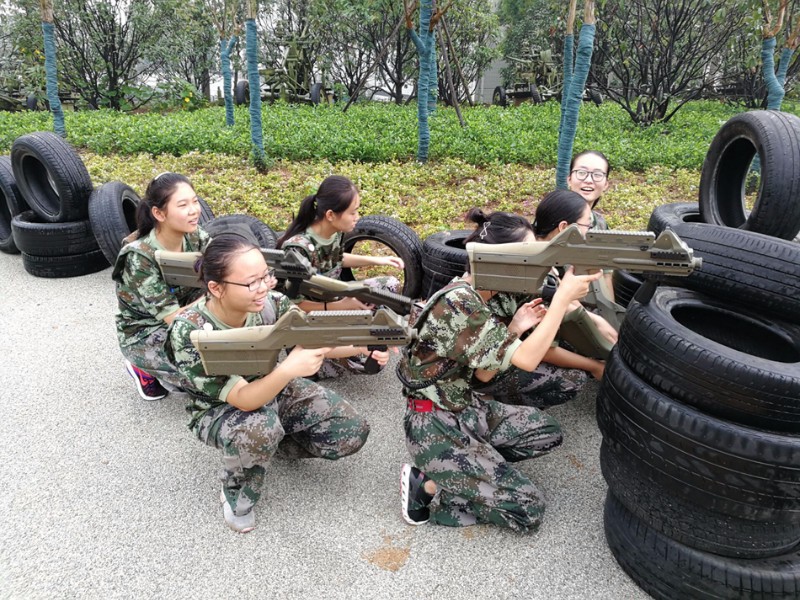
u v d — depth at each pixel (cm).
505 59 1770
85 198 529
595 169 350
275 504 265
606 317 342
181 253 299
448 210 654
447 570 230
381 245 586
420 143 807
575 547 242
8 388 357
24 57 1568
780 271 235
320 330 206
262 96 1549
